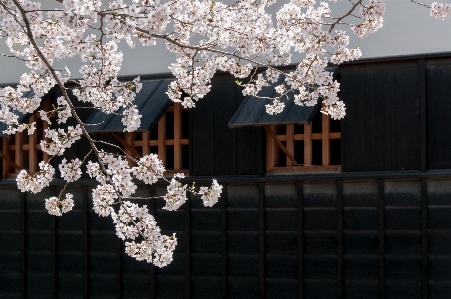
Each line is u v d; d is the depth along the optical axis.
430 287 8.34
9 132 6.38
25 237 10.55
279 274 9.06
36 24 6.27
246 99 9.19
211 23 6.27
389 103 8.71
